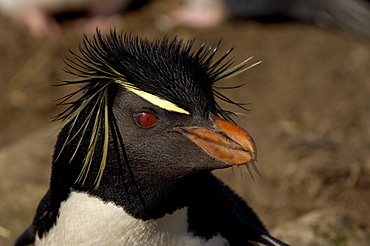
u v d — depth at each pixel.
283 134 12.77
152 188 5.62
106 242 5.77
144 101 5.45
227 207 6.40
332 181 11.04
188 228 5.98
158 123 5.48
